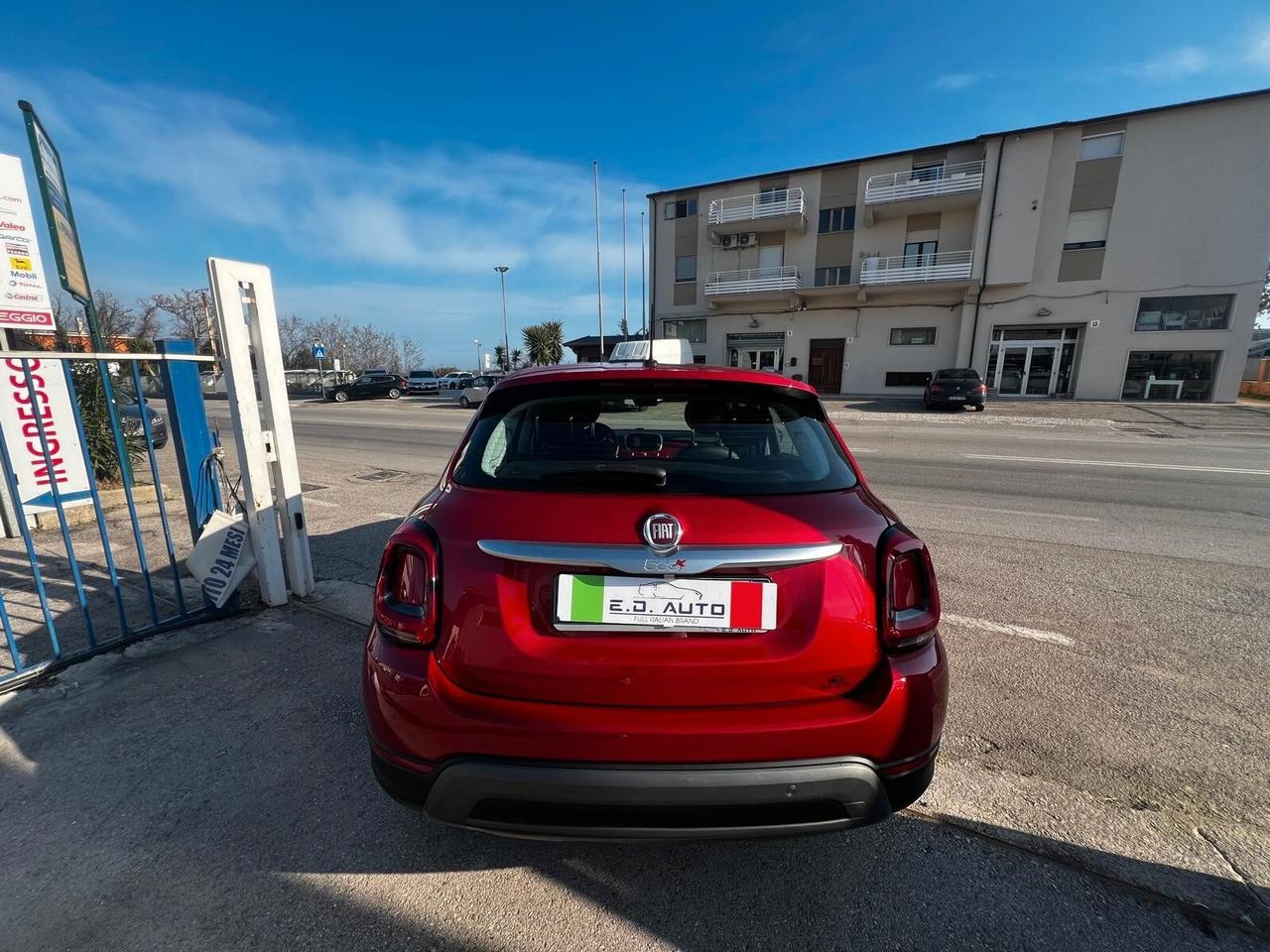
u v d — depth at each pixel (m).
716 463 1.83
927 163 24.95
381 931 1.62
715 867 1.84
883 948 1.59
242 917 1.65
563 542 1.54
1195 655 3.17
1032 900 1.72
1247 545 5.12
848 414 18.17
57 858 1.82
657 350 15.79
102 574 4.23
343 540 5.08
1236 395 21.39
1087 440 12.43
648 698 1.53
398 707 1.55
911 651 1.65
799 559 1.55
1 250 4.80
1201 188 21.05
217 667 2.94
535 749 1.49
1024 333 24.14
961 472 8.68
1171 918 1.67
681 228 30.05
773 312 28.53
